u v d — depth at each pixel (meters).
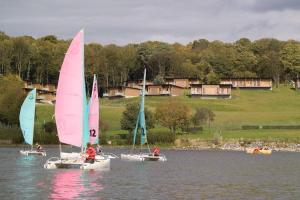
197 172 68.38
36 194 43.34
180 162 87.88
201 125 164.62
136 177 59.09
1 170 64.06
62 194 43.62
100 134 144.38
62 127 61.19
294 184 54.75
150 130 158.88
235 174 66.44
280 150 136.50
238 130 160.38
